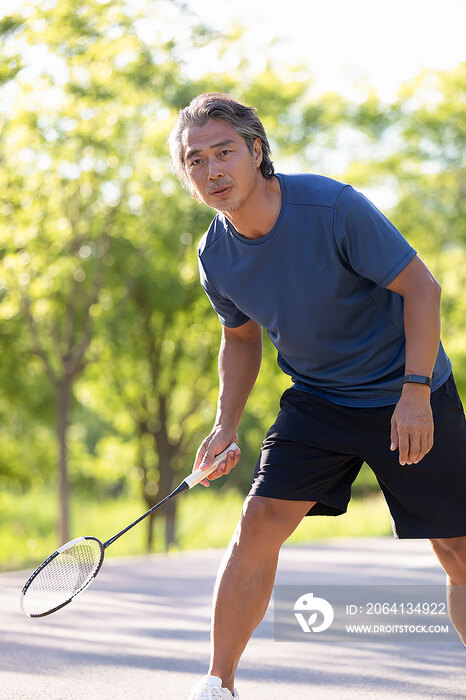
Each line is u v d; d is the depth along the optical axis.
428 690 5.64
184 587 9.98
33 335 19.66
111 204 19.41
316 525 22.14
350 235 4.21
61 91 17.75
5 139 18.03
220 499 31.50
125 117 18.62
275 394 23.53
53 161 18.36
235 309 4.85
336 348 4.43
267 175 4.30
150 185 19.72
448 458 4.43
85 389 23.95
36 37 17.41
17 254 19.02
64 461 19.75
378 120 24.00
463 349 25.95
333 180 4.33
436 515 4.48
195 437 24.73
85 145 17.98
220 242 4.47
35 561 18.88
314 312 4.36
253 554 4.43
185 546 24.00
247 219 4.28
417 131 24.72
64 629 7.63
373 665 6.30
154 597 9.31
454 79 24.58
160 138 18.89
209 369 22.95
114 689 5.69
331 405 4.54
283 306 4.40
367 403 4.50
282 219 4.26
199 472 4.71
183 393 25.58
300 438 4.54
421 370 4.17
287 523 4.51
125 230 20.25
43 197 18.77
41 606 4.39
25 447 26.78
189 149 4.21
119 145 18.70
